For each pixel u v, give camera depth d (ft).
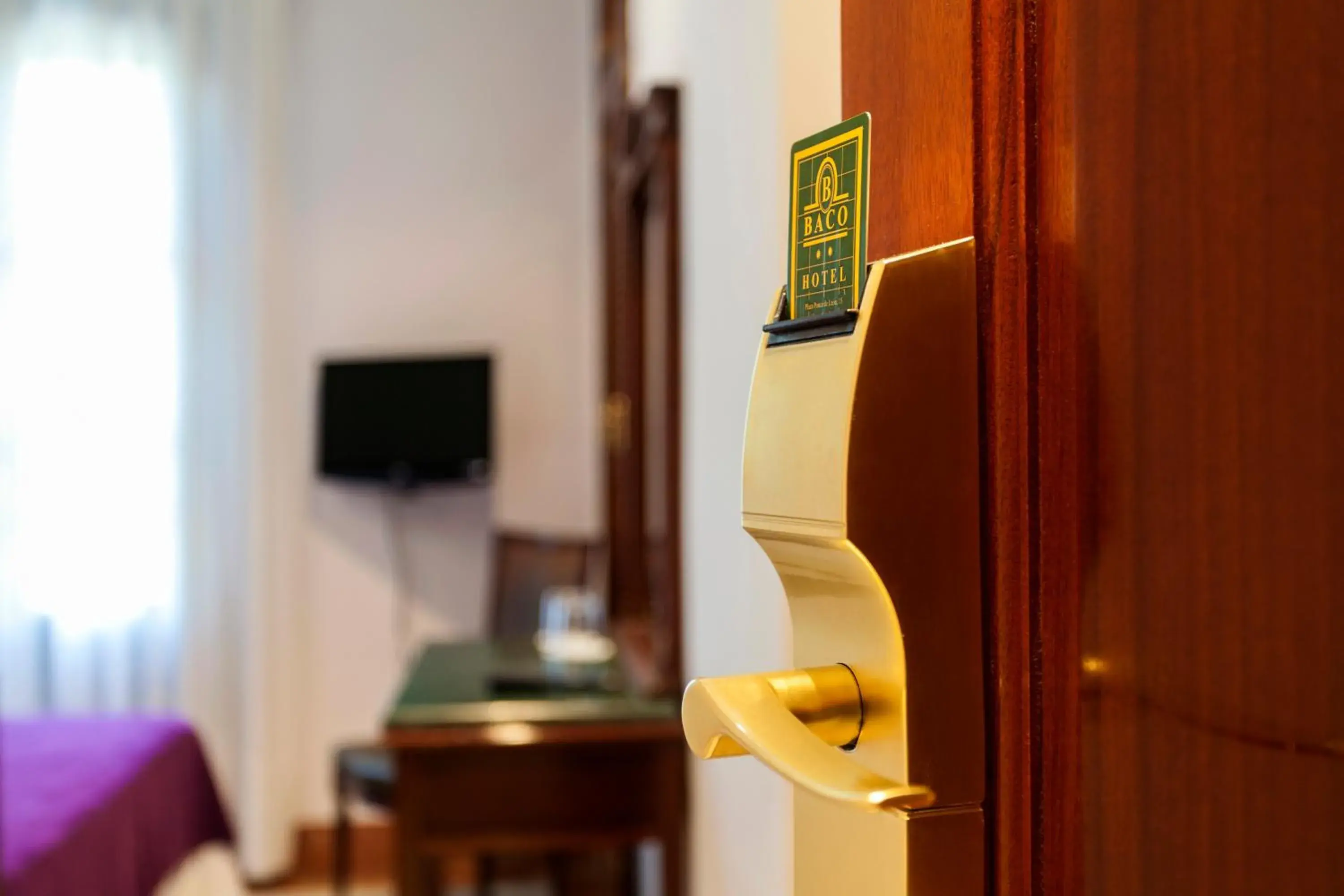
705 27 4.49
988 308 1.61
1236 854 1.36
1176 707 1.43
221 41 11.93
